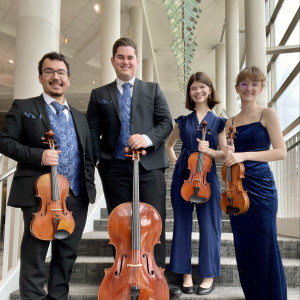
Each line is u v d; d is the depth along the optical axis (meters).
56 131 1.97
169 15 4.96
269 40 8.57
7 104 12.81
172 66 13.27
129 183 2.24
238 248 2.16
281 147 2.07
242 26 10.11
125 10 8.89
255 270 2.09
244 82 2.15
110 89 2.30
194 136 2.48
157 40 11.16
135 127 2.22
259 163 2.11
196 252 2.95
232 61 7.91
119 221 1.87
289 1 7.20
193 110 2.63
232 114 7.89
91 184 2.11
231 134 2.11
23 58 3.52
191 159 2.35
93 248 3.00
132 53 2.22
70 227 1.82
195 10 4.77
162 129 2.21
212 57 12.75
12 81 10.80
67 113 2.06
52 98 2.02
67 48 10.36
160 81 14.80
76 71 11.62
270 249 2.07
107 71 6.54
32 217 1.81
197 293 2.32
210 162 2.35
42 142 1.89
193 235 3.22
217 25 10.34
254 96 2.17
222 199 2.13
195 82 2.48
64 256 1.95
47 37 3.60
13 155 1.82
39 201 1.85
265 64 5.38
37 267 1.83
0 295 2.32
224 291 2.43
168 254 2.92
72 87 11.94
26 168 1.89
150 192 2.21
